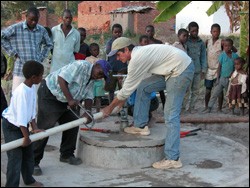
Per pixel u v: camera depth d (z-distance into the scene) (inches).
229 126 291.0
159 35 761.0
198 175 191.9
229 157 221.8
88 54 315.3
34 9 247.4
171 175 191.9
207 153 228.7
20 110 164.7
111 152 201.6
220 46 335.3
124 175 192.2
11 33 245.9
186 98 337.1
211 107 337.1
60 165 208.1
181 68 196.5
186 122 298.4
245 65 321.1
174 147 201.5
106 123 246.8
